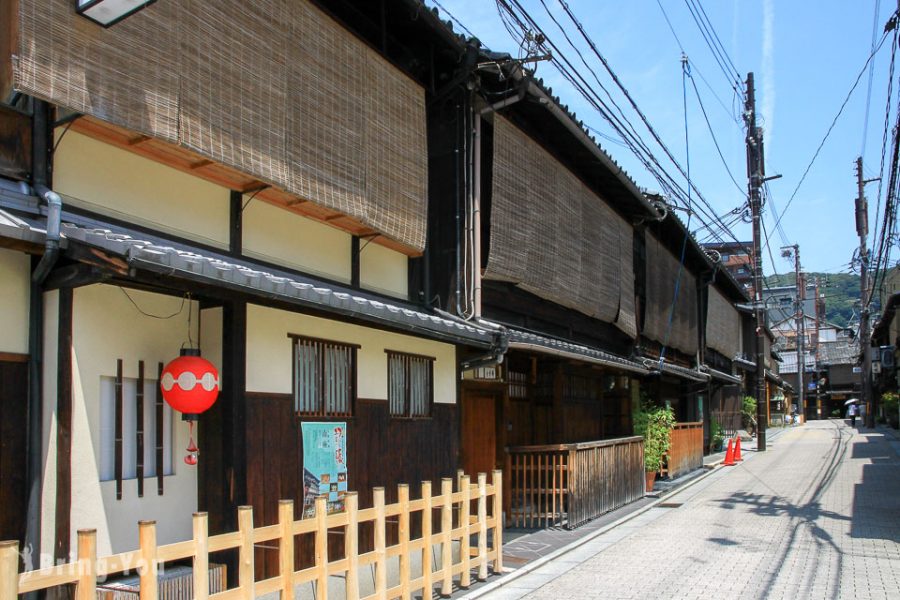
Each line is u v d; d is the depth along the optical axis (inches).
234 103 259.9
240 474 255.3
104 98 211.9
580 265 563.5
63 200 219.1
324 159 305.7
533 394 573.3
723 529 490.9
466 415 457.4
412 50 416.5
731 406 1488.7
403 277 398.0
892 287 1831.9
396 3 366.6
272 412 275.1
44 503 203.0
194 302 263.9
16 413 201.0
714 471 898.1
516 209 463.8
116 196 237.9
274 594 265.4
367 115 335.9
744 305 1424.7
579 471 500.4
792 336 3275.1
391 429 351.9
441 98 414.6
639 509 578.2
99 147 233.1
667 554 413.1
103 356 225.3
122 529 227.8
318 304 252.1
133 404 238.4
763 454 1140.5
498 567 361.7
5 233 180.5
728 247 1535.4
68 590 204.1
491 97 429.1
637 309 744.3
